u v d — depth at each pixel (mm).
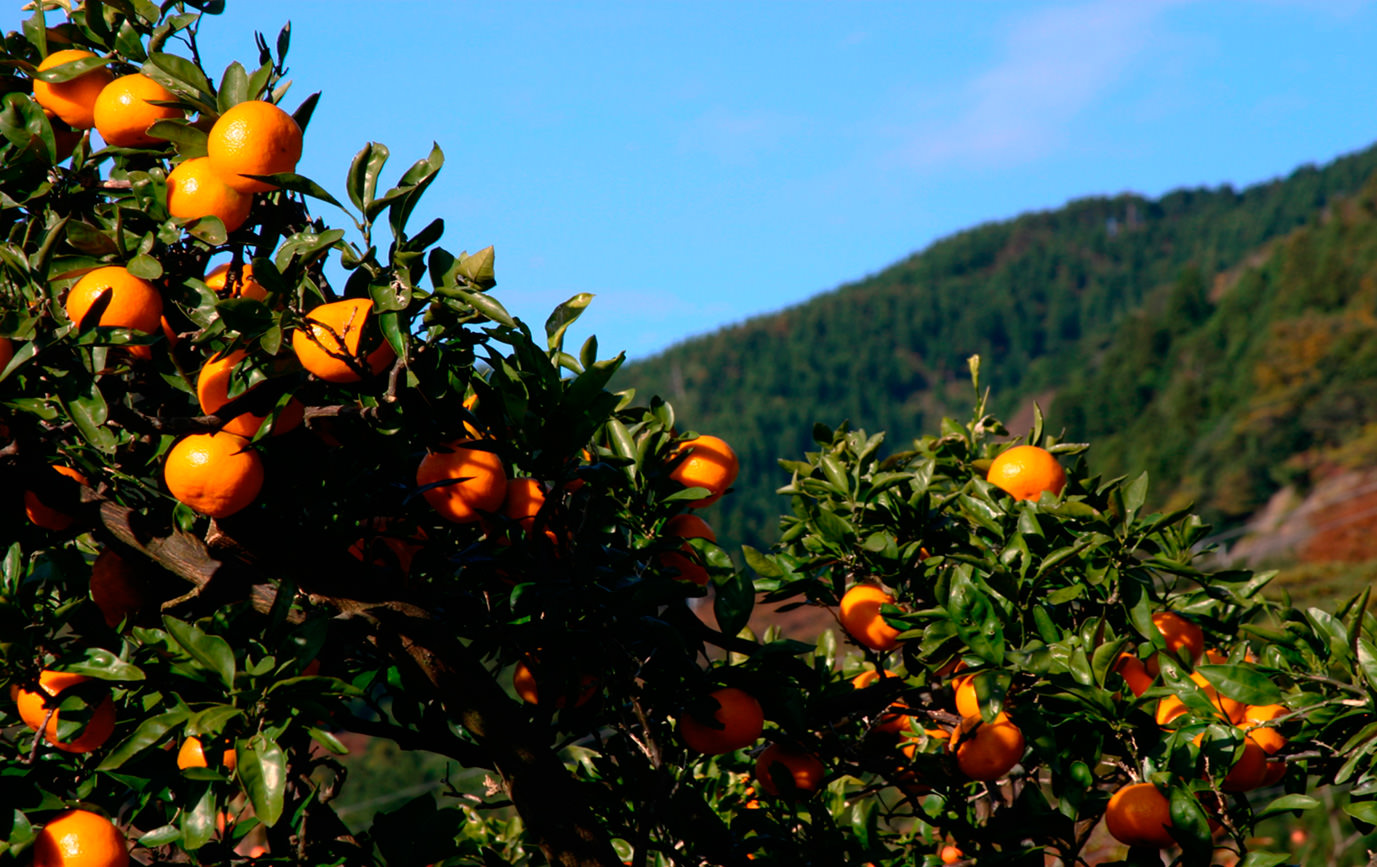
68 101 2305
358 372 2051
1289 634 2605
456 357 2230
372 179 2090
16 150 2213
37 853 1995
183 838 2074
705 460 2939
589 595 2434
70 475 2443
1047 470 3080
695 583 2770
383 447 2256
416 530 2436
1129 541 2789
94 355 2105
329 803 2656
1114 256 167125
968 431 3748
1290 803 2441
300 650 2100
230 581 2279
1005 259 176375
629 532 3055
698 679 2586
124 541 2291
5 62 2307
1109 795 2750
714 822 2846
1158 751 2531
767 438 130500
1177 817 2350
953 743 2750
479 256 2043
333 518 2418
